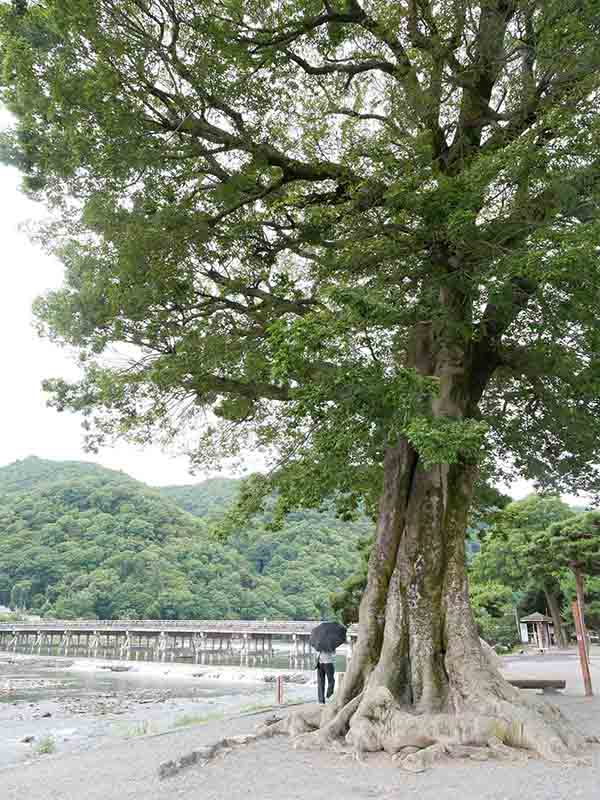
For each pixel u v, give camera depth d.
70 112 9.00
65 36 8.62
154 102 9.95
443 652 9.23
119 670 58.03
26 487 188.62
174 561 118.88
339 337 7.55
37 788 7.30
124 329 10.91
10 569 117.06
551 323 9.56
